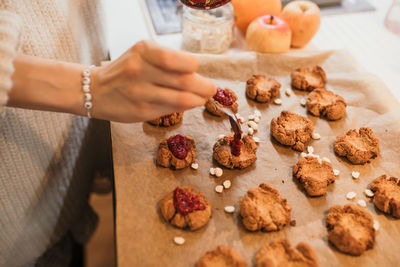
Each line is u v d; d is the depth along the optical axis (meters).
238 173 0.58
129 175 0.57
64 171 0.66
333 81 0.70
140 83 0.48
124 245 0.50
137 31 0.78
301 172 0.58
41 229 0.66
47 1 0.55
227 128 0.64
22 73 0.48
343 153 0.60
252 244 0.52
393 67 0.74
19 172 0.58
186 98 0.49
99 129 0.76
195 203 0.53
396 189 0.56
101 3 0.69
